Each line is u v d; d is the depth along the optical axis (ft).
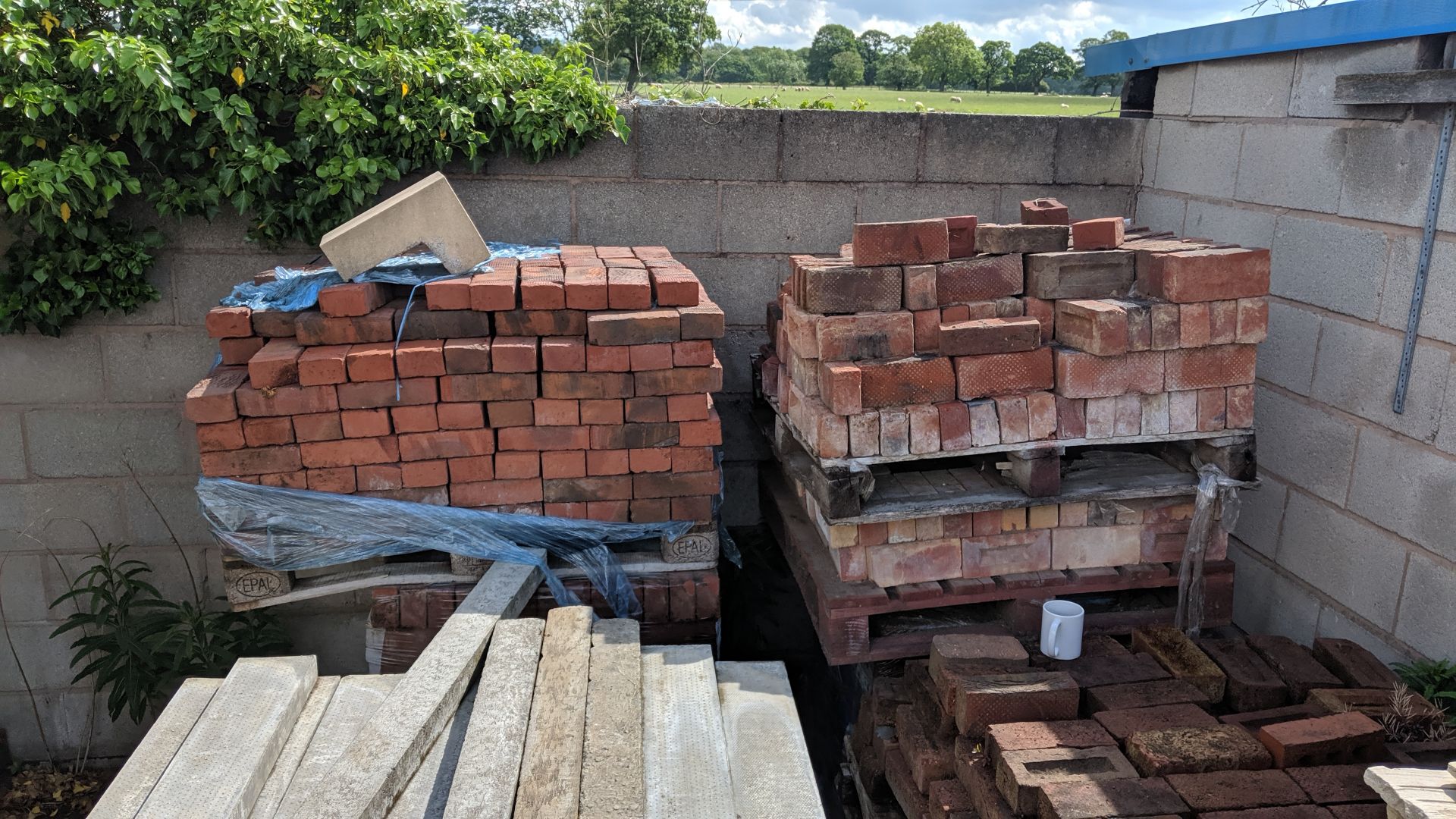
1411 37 10.66
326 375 10.51
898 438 10.13
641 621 11.89
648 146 15.17
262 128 14.10
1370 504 11.48
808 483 11.24
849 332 10.05
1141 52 15.97
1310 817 7.64
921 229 10.02
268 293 11.48
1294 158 12.63
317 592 11.53
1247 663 10.23
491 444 11.10
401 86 13.93
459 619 10.04
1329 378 12.11
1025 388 10.32
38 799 15.23
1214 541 11.27
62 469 14.74
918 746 9.64
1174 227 15.47
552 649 9.55
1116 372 10.23
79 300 13.67
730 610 15.78
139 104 12.73
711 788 7.93
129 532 15.14
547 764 7.84
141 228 14.05
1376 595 11.44
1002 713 9.16
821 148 15.47
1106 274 10.55
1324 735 8.57
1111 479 11.10
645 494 11.53
